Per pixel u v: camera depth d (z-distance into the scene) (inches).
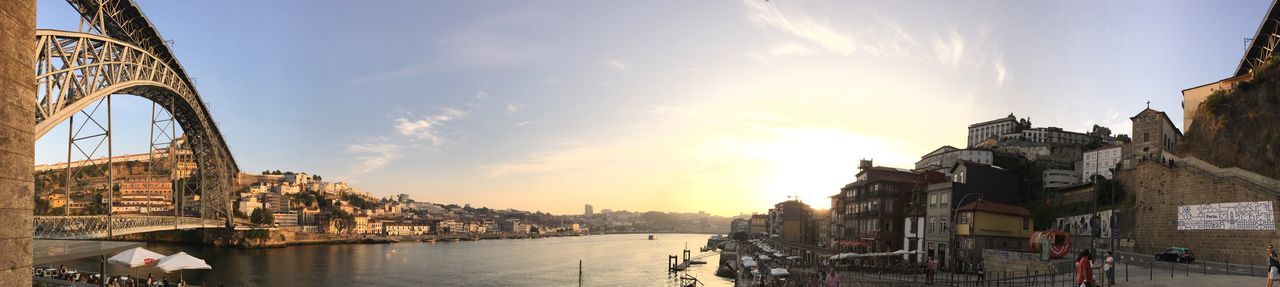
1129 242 3334.2
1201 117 3390.7
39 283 2353.6
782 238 7352.4
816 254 4259.4
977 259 2947.8
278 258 6791.3
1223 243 2593.5
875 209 4133.9
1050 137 7711.6
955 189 3253.0
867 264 3442.4
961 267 2962.6
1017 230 3105.3
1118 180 4151.1
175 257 2014.0
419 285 4517.7
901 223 4020.7
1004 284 1978.3
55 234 3385.8
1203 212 2733.8
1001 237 3056.1
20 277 440.1
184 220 5782.5
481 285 4569.4
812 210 7086.6
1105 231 3602.4
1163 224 2999.5
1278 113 2930.6
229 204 7583.7
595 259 7647.6
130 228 4424.2
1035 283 1894.7
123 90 3924.7
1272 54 3673.7
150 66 4200.3
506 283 4717.0
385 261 6815.9
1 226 419.8
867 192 4281.5
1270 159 2896.2
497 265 6486.2
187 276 4279.0
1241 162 3048.7
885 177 4244.6
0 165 419.2
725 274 5088.6
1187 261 2529.5
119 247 4042.8
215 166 6860.2
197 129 6003.9
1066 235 2364.7
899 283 2229.3
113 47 3575.3
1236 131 3129.9
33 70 460.1
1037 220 4347.9
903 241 3973.9
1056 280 1934.1
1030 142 7032.5
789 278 3080.7
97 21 3437.5
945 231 3245.6
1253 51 3939.5
